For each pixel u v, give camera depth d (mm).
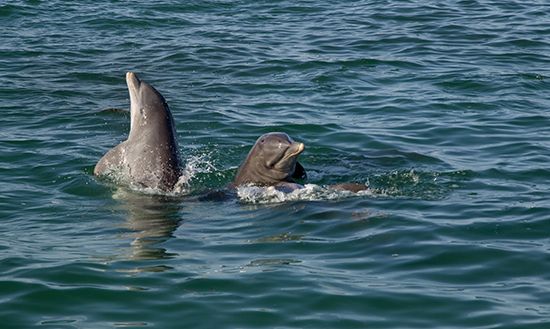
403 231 21062
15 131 29766
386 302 17609
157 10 48688
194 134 29375
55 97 34156
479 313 17141
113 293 18125
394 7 48781
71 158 26953
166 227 21891
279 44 41812
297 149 24516
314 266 19312
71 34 44094
